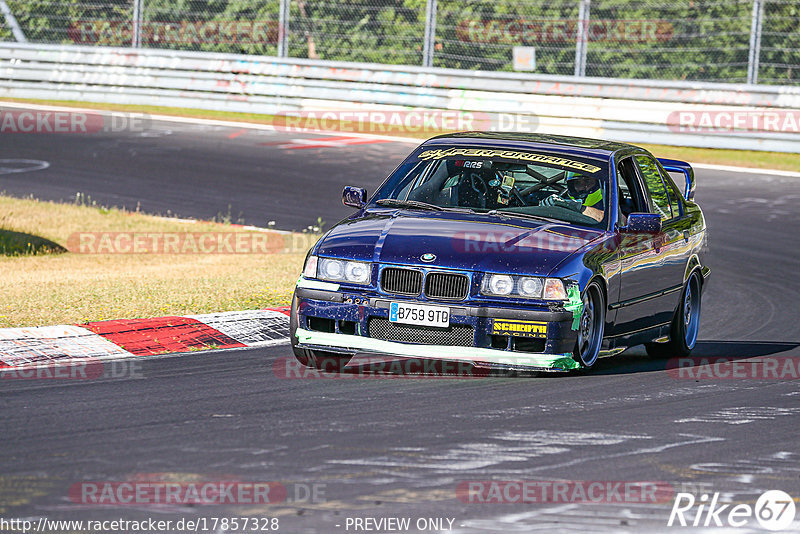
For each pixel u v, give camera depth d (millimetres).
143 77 95125
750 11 88062
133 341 30438
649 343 32688
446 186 29938
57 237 53219
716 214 61375
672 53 90438
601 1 91000
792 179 71688
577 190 29516
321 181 69188
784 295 43781
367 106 89000
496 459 20375
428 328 26297
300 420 22750
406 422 22781
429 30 89250
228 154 77062
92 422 22250
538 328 26000
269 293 38219
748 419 24312
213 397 24641
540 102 83250
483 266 26297
